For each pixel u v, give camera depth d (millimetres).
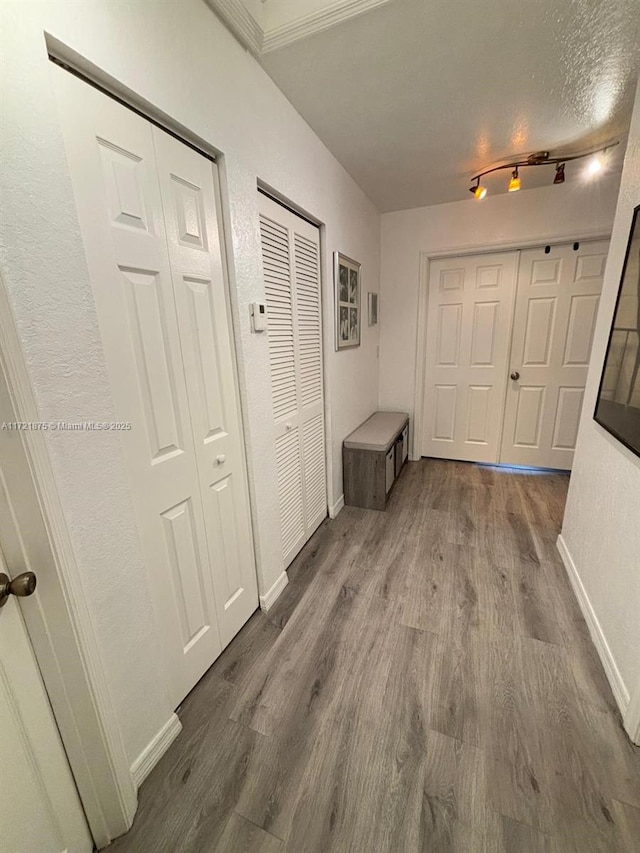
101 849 938
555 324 3068
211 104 1187
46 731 817
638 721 1099
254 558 1680
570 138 2049
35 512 730
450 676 1360
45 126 719
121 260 944
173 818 983
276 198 1677
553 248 2943
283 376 1849
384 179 2576
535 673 1363
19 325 691
